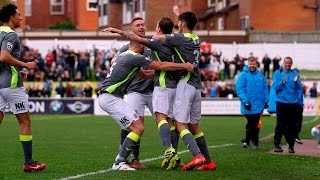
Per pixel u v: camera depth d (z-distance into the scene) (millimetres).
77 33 50188
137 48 11773
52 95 44094
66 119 34438
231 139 21016
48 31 49000
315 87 41125
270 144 18922
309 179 11328
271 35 55562
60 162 13656
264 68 47000
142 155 15125
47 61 46312
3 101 11477
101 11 40281
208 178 10961
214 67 49000
